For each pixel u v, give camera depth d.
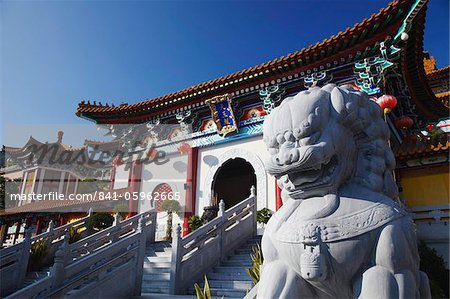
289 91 13.84
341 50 11.51
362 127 3.34
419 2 9.42
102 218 15.97
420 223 11.05
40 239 12.69
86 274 7.16
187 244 9.14
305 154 2.97
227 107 14.88
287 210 3.32
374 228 2.77
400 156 11.33
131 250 8.36
